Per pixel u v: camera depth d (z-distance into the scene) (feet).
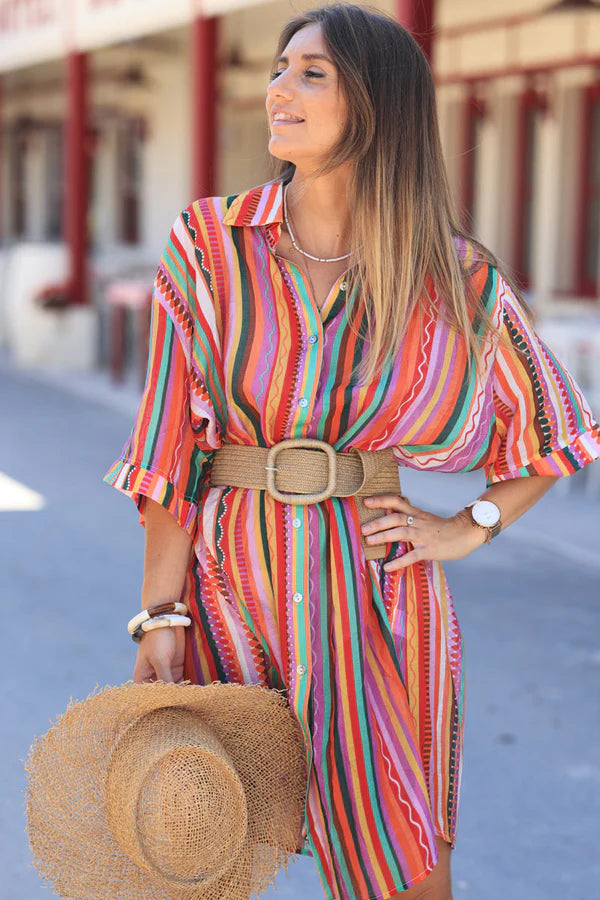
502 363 7.81
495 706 16.76
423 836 7.31
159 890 7.07
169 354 7.57
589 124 45.29
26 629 19.75
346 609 7.46
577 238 46.19
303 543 7.45
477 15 48.32
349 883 7.36
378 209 7.32
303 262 7.55
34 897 11.56
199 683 7.63
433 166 7.59
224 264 7.52
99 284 59.72
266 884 7.43
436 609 7.86
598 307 43.60
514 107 48.14
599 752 15.28
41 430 40.65
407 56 7.50
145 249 71.36
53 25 56.03
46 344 57.93
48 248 58.80
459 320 7.48
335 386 7.41
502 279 7.82
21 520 27.53
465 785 14.32
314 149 7.39
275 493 7.47
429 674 7.75
